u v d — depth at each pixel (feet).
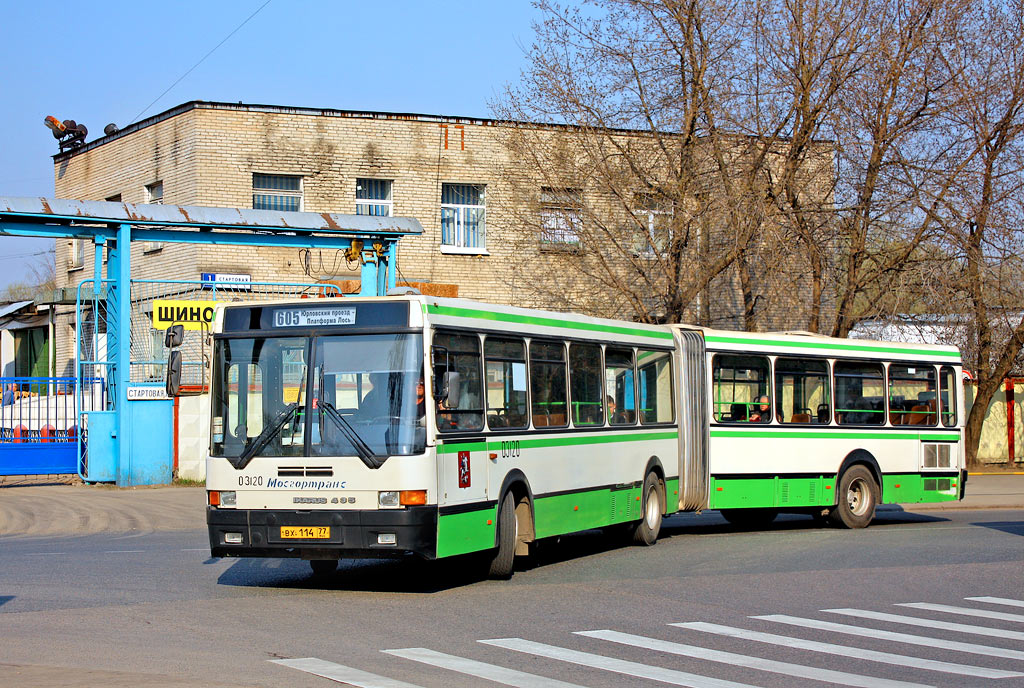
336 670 26.45
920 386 68.69
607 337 52.03
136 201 111.04
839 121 86.07
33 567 44.78
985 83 88.84
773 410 62.49
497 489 41.60
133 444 78.23
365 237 89.25
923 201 87.04
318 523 37.06
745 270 87.81
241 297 101.19
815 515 66.59
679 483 58.59
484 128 110.73
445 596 38.60
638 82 86.84
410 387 37.45
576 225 88.07
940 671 27.66
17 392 79.51
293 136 104.47
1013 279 91.50
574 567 47.03
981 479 98.17
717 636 31.86
